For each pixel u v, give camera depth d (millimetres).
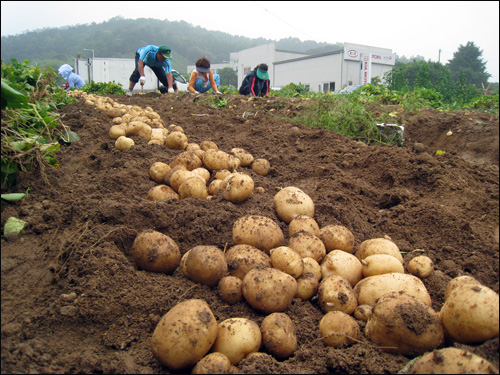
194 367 2035
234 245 2996
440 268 3176
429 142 6914
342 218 3621
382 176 4797
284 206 3471
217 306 2465
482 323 1981
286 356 2248
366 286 2611
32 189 3488
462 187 4336
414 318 2125
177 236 3135
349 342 2256
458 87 14250
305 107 8125
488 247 3314
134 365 2057
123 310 2395
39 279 2510
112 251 2725
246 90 12047
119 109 6668
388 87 16859
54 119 4395
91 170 4484
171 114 8086
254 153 5680
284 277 2451
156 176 4203
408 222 3824
